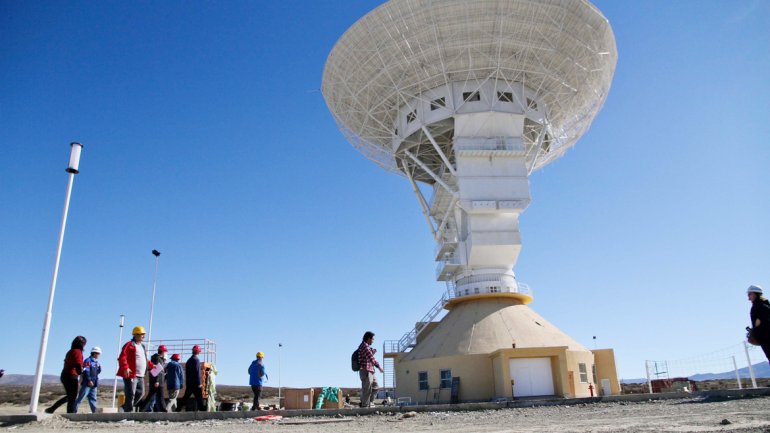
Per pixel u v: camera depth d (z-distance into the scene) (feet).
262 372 71.36
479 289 139.33
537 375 117.39
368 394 61.21
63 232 55.26
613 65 138.31
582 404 70.95
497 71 132.46
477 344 126.00
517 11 124.67
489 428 36.63
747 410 43.93
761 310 36.29
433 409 63.52
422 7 125.90
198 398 62.08
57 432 39.22
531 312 140.15
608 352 135.64
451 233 154.10
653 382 151.02
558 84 138.31
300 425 45.50
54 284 53.26
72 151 57.88
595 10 127.24
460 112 132.67
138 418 52.08
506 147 132.77
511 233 132.98
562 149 162.71
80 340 55.83
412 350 144.97
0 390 242.78
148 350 85.10
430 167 162.50
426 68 134.82
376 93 141.79
